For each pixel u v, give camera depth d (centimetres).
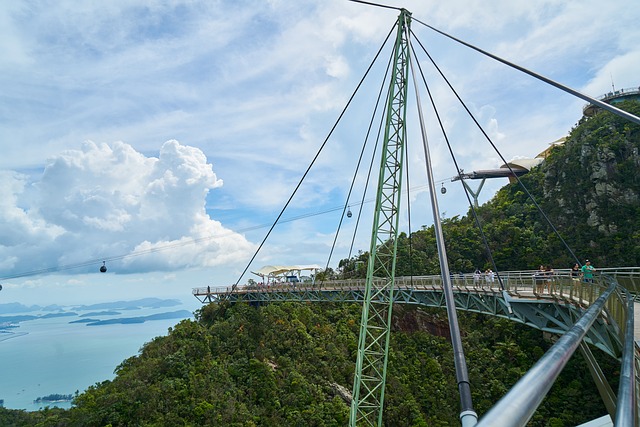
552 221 8081
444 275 1805
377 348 5959
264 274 8244
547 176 8850
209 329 5600
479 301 4038
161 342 5384
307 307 6575
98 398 4156
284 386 4756
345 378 5338
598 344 2120
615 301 1731
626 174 7425
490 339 6209
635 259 6544
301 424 4238
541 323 3212
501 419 180
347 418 4572
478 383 5397
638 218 6962
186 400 4069
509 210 8950
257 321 5684
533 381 236
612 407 750
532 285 3534
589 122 8850
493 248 7981
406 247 8456
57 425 3816
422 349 6188
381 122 3959
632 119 1466
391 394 5228
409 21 3894
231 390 4422
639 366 885
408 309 6906
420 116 2700
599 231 7269
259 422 4162
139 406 3912
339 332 6178
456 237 8588
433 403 5188
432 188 2270
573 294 2561
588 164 7988
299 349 5472
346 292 5728
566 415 4644
